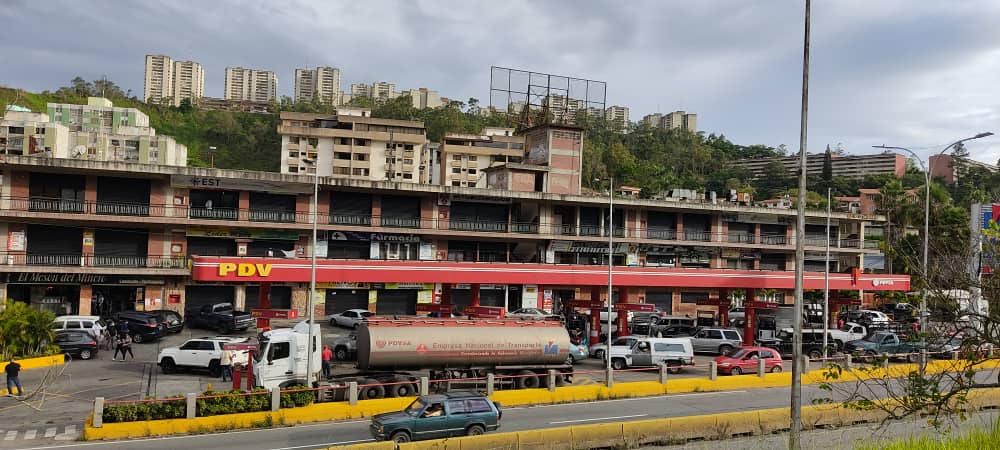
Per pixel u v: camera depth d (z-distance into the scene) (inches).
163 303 1993.1
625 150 5049.2
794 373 666.2
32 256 1868.8
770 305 1800.0
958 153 6033.5
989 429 773.9
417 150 4124.0
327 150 4033.0
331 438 899.4
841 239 2851.9
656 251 2559.1
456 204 2352.4
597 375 1412.4
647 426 876.6
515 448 802.2
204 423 934.4
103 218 1894.7
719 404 1153.4
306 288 2164.1
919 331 609.9
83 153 3528.5
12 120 4210.1
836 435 930.1
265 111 6589.6
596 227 2503.7
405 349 1152.2
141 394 1134.4
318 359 1184.8
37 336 1391.5
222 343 1334.9
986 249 613.3
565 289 2454.5
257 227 2069.4
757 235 2709.2
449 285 1715.1
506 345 1208.8
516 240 2390.5
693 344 1747.0
